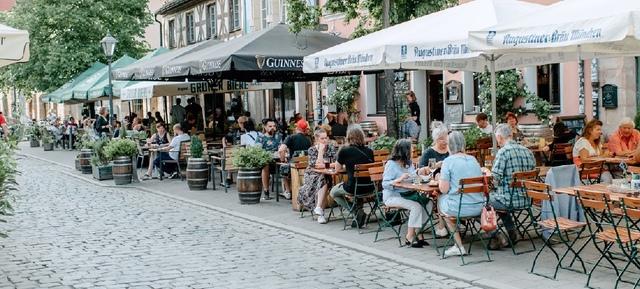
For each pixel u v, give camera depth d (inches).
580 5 336.8
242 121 713.6
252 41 635.5
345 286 320.8
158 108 1788.9
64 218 546.6
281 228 470.9
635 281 302.5
